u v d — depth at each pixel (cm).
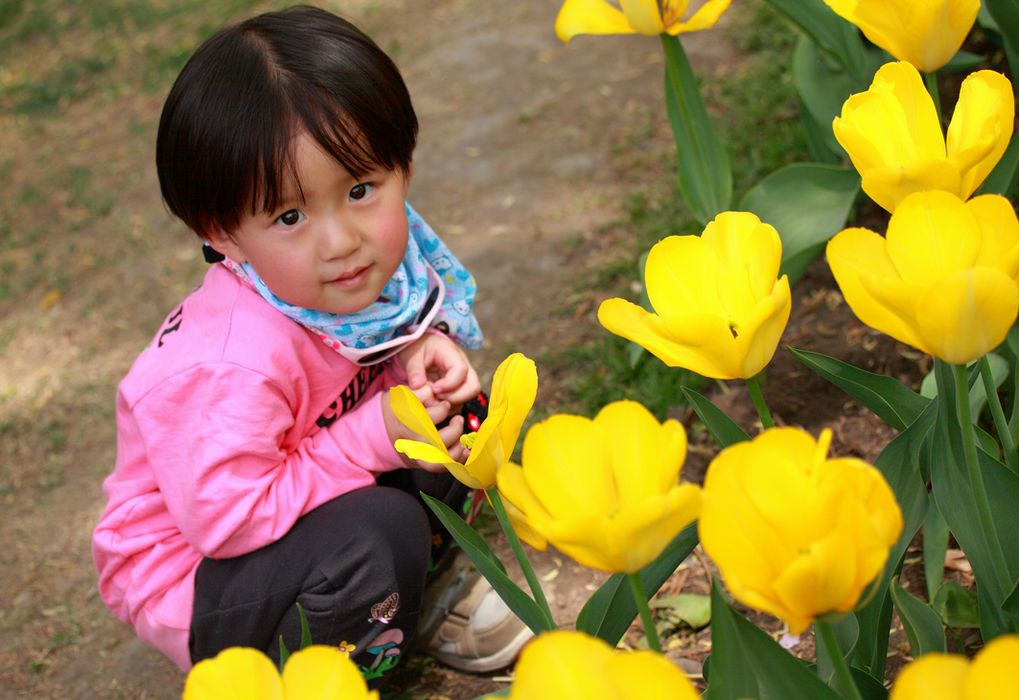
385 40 429
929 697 67
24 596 227
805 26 212
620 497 80
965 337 80
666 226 276
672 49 195
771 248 93
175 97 149
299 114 142
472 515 189
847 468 73
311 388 166
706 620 177
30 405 286
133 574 167
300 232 149
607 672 69
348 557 158
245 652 78
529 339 260
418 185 337
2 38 495
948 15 120
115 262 336
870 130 103
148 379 158
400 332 174
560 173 323
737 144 293
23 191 381
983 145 99
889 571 111
